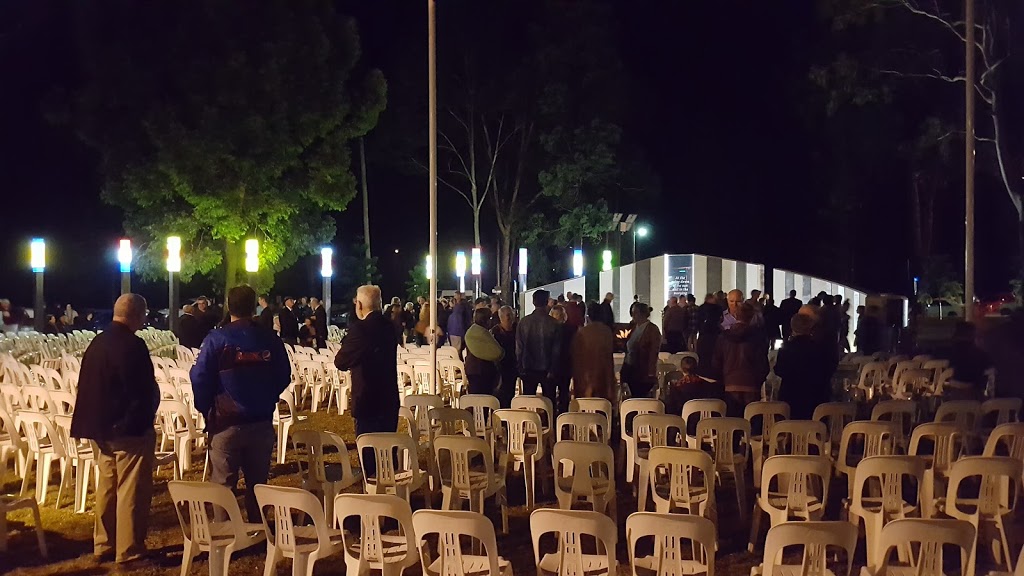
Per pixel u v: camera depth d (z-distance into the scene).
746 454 8.32
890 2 26.56
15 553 7.43
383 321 8.42
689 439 9.19
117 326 7.00
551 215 39.97
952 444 7.77
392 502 5.49
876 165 39.72
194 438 10.35
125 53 26.66
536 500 9.15
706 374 13.16
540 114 38.00
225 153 26.61
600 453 7.18
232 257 28.23
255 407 7.00
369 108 29.11
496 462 9.62
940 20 26.05
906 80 28.70
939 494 7.71
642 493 8.48
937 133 28.95
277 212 27.91
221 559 6.14
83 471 8.73
